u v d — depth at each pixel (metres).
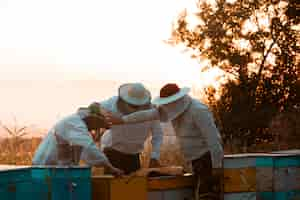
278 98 27.86
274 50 28.02
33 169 5.95
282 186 8.02
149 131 8.25
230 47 27.86
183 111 7.67
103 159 6.95
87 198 6.20
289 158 8.11
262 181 7.90
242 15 27.59
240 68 27.47
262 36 27.70
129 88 7.88
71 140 7.03
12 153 12.09
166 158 11.91
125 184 6.62
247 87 27.53
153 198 7.17
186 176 7.62
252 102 27.58
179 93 7.68
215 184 7.60
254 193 7.83
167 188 7.34
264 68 28.05
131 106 7.86
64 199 5.98
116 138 8.10
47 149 7.37
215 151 7.56
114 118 7.59
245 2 27.67
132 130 8.05
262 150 21.48
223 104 26.88
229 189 7.63
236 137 25.92
